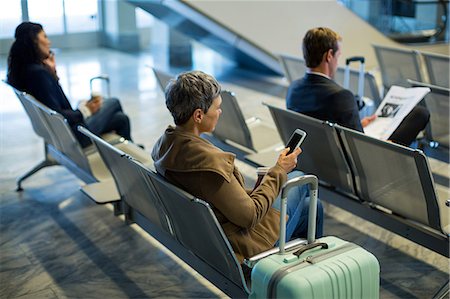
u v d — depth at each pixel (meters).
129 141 4.23
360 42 8.13
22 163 4.71
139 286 2.98
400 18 8.83
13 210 3.85
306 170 3.44
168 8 7.20
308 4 7.86
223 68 8.66
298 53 7.43
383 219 3.04
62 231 3.57
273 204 2.58
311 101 3.25
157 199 2.59
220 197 2.23
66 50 7.74
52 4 6.52
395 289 2.93
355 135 2.79
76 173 3.78
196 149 2.24
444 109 3.81
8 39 5.93
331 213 3.78
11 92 6.85
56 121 3.41
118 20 8.12
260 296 2.09
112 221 3.69
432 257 3.24
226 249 2.22
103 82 7.47
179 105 2.25
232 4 7.27
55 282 3.03
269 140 4.21
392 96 3.63
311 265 2.07
